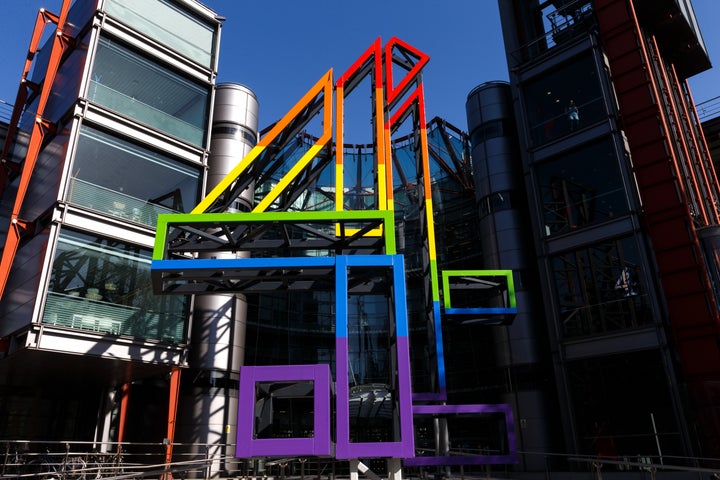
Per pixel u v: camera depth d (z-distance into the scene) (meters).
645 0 30.81
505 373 28.48
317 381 9.86
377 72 19.05
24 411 21.75
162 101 21.86
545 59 30.61
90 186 18.52
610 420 23.33
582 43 29.11
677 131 27.97
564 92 29.47
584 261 26.25
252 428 9.58
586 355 24.73
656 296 23.31
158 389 25.53
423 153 21.09
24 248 18.66
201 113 23.28
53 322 16.45
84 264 17.66
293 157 39.06
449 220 40.47
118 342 17.73
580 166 27.58
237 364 26.95
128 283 18.64
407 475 24.09
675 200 23.44
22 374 19.89
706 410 20.53
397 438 11.95
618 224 25.20
